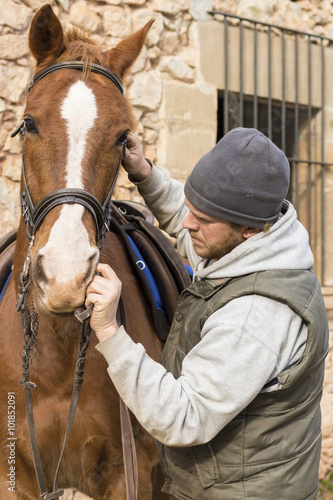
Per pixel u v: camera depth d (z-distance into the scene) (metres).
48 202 1.31
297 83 4.14
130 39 1.68
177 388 1.17
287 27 4.10
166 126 3.57
